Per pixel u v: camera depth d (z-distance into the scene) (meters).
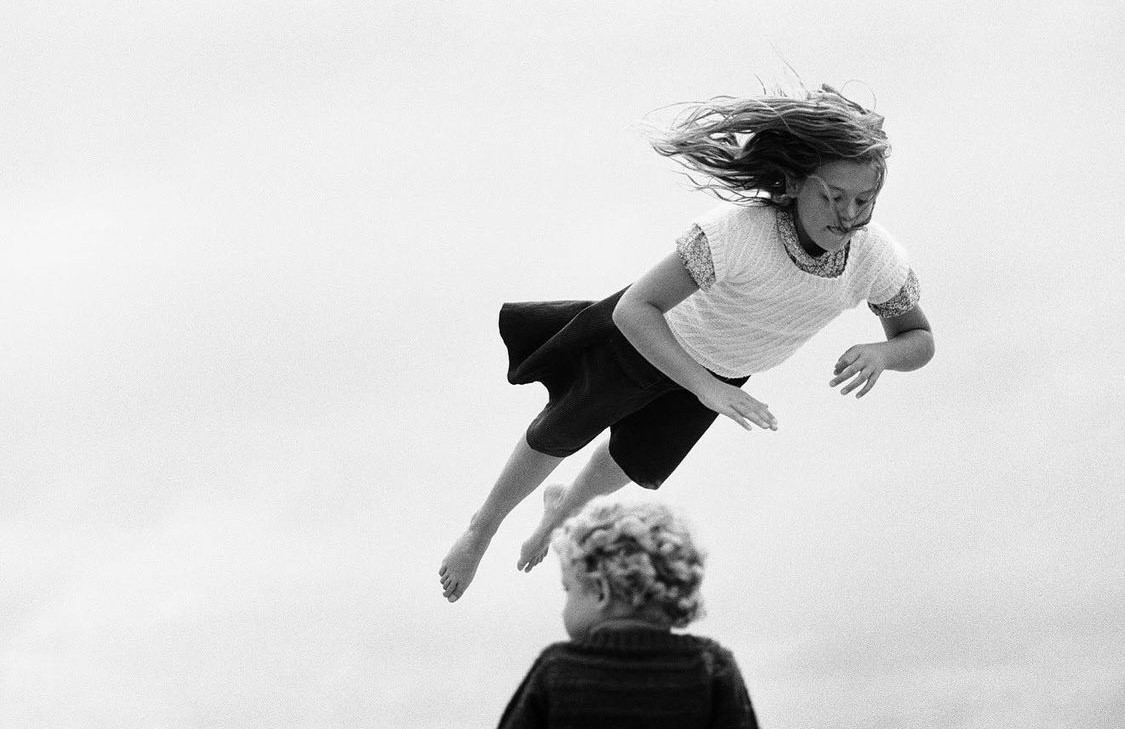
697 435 3.68
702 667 2.04
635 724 1.99
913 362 3.48
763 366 3.50
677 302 3.28
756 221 3.26
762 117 3.18
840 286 3.35
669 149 3.28
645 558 2.00
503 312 3.78
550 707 2.02
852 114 3.17
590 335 3.59
